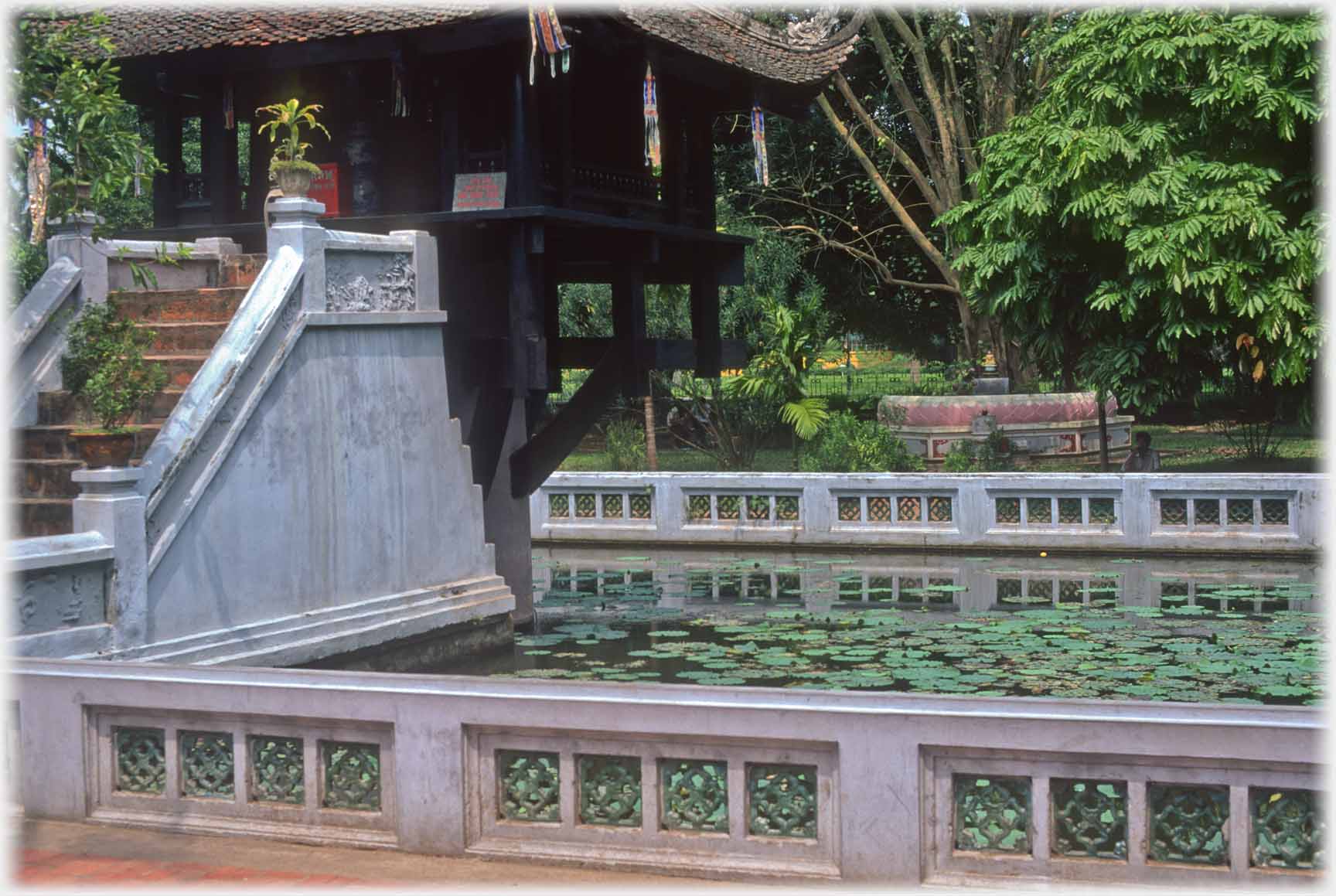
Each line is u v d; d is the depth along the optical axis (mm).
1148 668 9422
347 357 9562
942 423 23266
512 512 11867
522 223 10336
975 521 16047
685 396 23312
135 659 7586
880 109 27984
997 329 24844
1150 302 17594
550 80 10867
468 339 10820
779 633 11156
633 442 22578
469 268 11680
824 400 25516
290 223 9273
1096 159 16766
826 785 4148
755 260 24391
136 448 8570
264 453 8773
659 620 11953
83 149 8508
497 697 4391
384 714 4539
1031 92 23203
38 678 5031
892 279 26328
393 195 11336
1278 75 16344
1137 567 14773
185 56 10672
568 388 25578
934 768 4078
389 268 10047
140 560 7676
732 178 28438
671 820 4320
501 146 10664
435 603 10172
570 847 4363
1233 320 17109
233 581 8477
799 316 22859
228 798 4793
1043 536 15820
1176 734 3838
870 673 9375
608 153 12172
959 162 26281
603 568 15422
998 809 4070
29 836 4781
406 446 10148
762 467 23656
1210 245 16438
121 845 4664
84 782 4953
